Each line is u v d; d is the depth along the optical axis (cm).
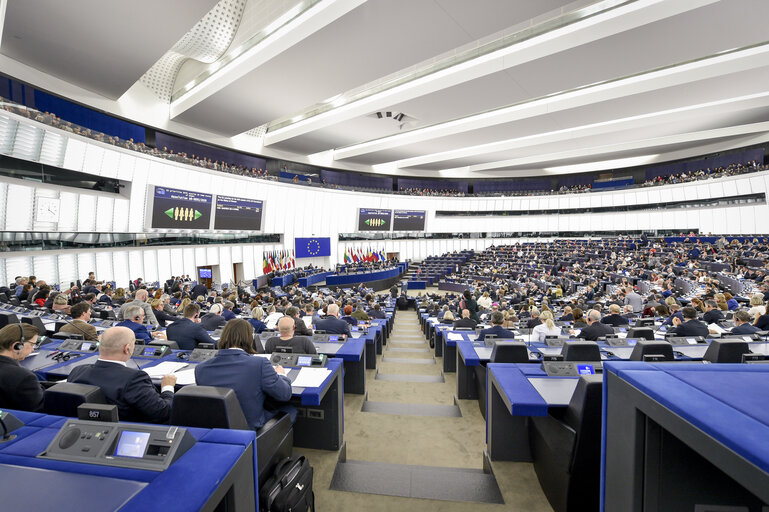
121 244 1530
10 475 122
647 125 2097
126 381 224
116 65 1302
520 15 1082
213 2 986
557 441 248
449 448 363
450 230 3512
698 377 106
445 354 634
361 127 2130
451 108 1842
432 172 3584
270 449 234
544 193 3453
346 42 1205
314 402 270
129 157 1523
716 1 1036
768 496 62
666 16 1095
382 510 260
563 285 1605
